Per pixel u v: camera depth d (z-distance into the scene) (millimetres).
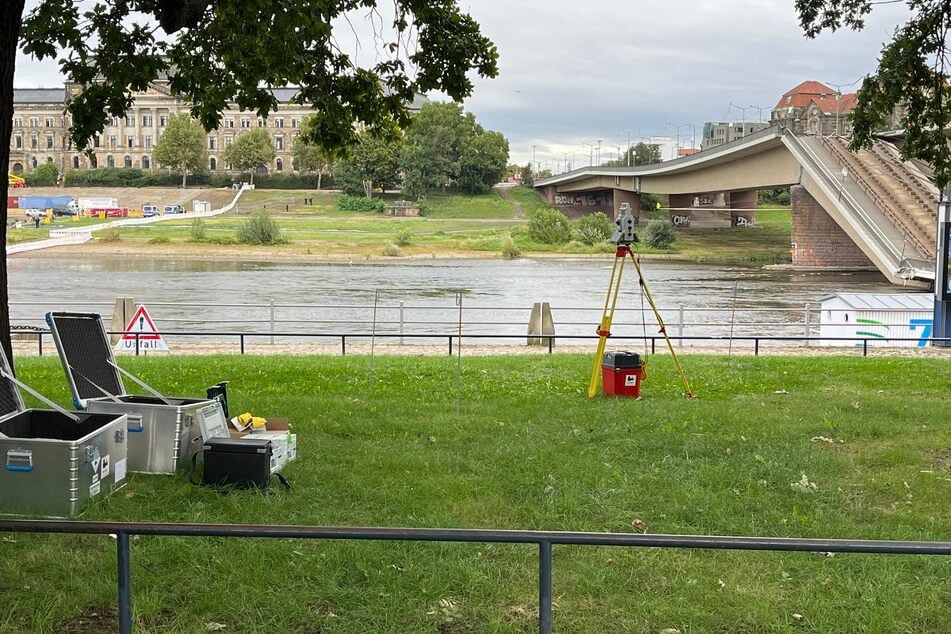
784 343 26562
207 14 13586
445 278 62562
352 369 16859
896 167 62969
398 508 7551
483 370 16781
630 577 6121
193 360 18734
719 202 145625
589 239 98250
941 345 23750
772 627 5367
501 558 6445
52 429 7832
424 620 5449
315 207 152750
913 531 7199
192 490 7742
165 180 180375
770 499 8055
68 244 89750
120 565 3482
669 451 9828
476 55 14375
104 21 13523
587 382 15266
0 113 8586
